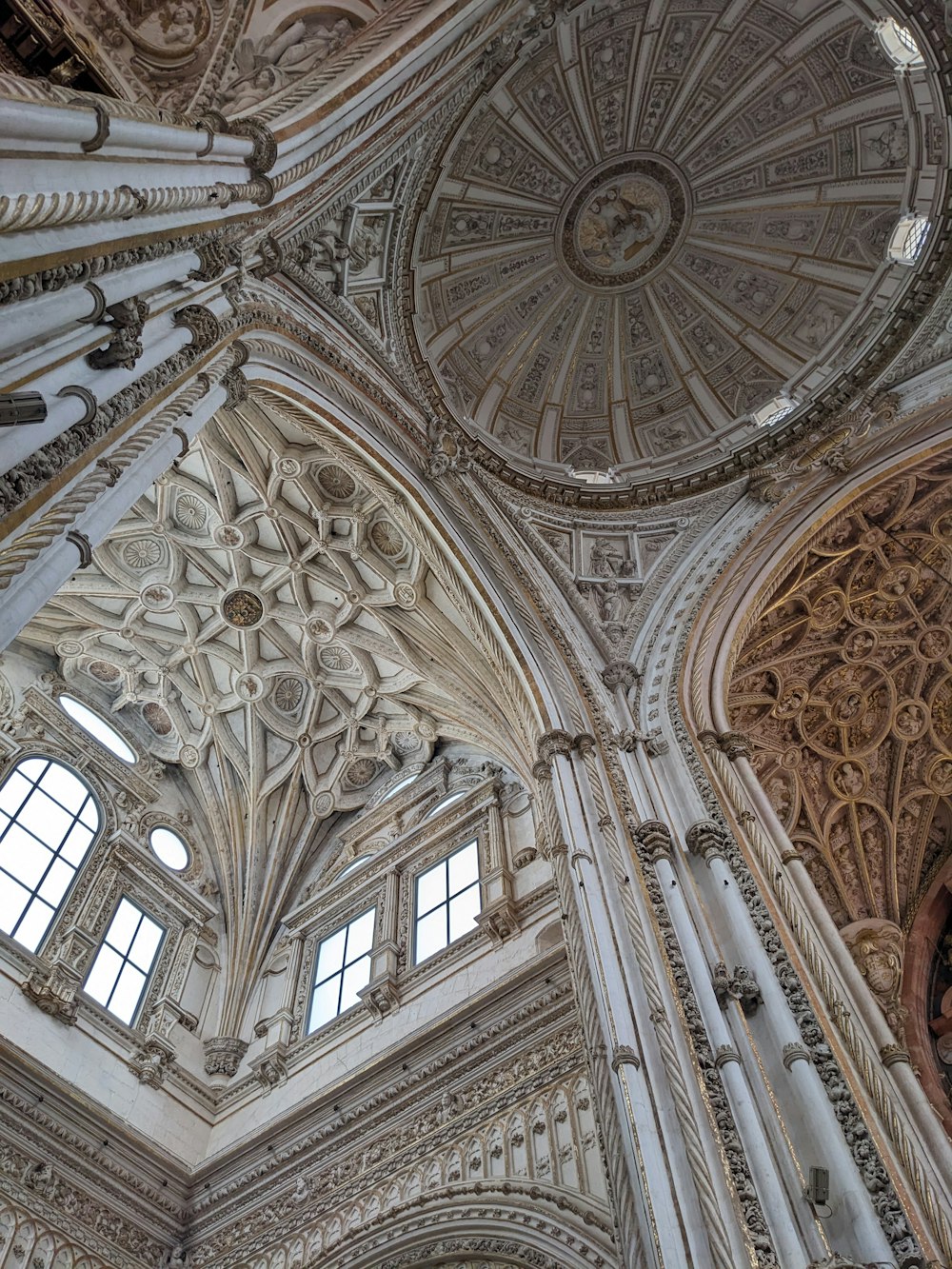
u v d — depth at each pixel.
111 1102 13.77
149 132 7.00
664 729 12.68
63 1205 12.20
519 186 16.58
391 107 11.19
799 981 8.61
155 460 7.99
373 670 18.94
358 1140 12.54
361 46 10.91
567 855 10.47
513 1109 11.24
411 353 16.06
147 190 6.96
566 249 17.52
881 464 14.77
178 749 19.97
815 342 16.69
